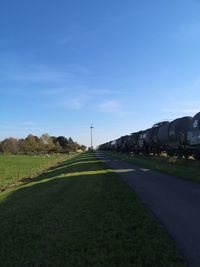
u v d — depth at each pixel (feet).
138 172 105.40
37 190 79.97
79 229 37.60
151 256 27.81
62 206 52.95
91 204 52.06
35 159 313.12
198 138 111.45
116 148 344.49
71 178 99.25
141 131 224.12
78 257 28.99
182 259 26.99
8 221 45.80
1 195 79.92
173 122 142.92
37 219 45.09
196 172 86.28
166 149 160.45
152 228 35.78
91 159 230.68
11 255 31.32
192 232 34.30
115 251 29.55
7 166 210.79
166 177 86.94
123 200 53.36
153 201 52.21
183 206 47.29
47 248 32.14
